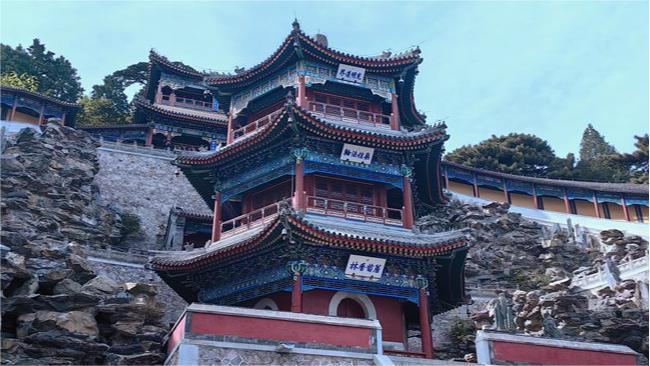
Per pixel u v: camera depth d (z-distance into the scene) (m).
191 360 23.19
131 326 28.17
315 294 32.88
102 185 60.03
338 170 36.56
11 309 26.34
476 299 52.25
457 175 75.50
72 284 28.66
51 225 46.44
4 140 54.62
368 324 26.09
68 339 25.98
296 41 38.56
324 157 36.47
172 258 35.78
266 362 24.06
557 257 64.31
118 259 45.41
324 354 24.86
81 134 59.94
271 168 36.97
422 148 37.19
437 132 36.75
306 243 32.25
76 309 27.62
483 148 91.12
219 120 73.62
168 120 73.56
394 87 41.44
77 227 49.22
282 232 31.09
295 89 39.91
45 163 52.41
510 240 65.81
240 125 43.44
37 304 26.95
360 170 36.94
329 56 39.72
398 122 40.41
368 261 33.03
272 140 36.41
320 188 36.84
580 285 54.28
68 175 53.56
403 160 37.81
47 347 25.69
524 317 47.88
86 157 57.78
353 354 25.20
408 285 33.94
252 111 42.47
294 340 24.81
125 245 54.94
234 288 34.59
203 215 53.16
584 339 42.91
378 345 25.73
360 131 35.84
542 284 58.47
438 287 38.59
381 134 36.22
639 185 74.25
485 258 62.53
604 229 71.12
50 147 55.12
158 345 27.97
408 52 41.06
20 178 48.78
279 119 34.97
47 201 49.06
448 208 69.75
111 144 62.97
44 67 89.75
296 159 35.78
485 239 65.12
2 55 87.38
